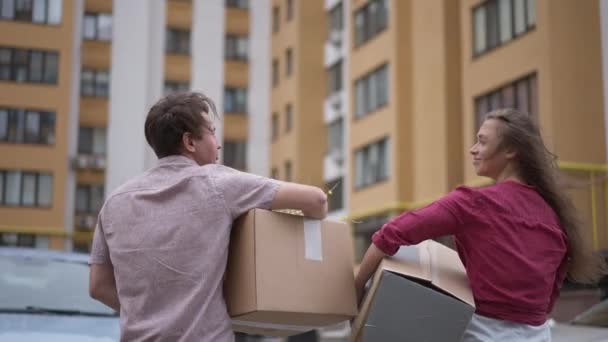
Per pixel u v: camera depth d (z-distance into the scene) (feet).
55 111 102.89
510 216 8.68
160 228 8.02
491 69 66.08
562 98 57.26
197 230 7.97
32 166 101.71
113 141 107.96
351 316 8.52
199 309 7.80
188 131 8.55
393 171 83.61
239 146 118.62
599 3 55.83
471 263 8.70
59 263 17.78
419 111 77.92
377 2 90.53
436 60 75.46
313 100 110.83
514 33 63.62
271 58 121.19
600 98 55.72
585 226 9.26
